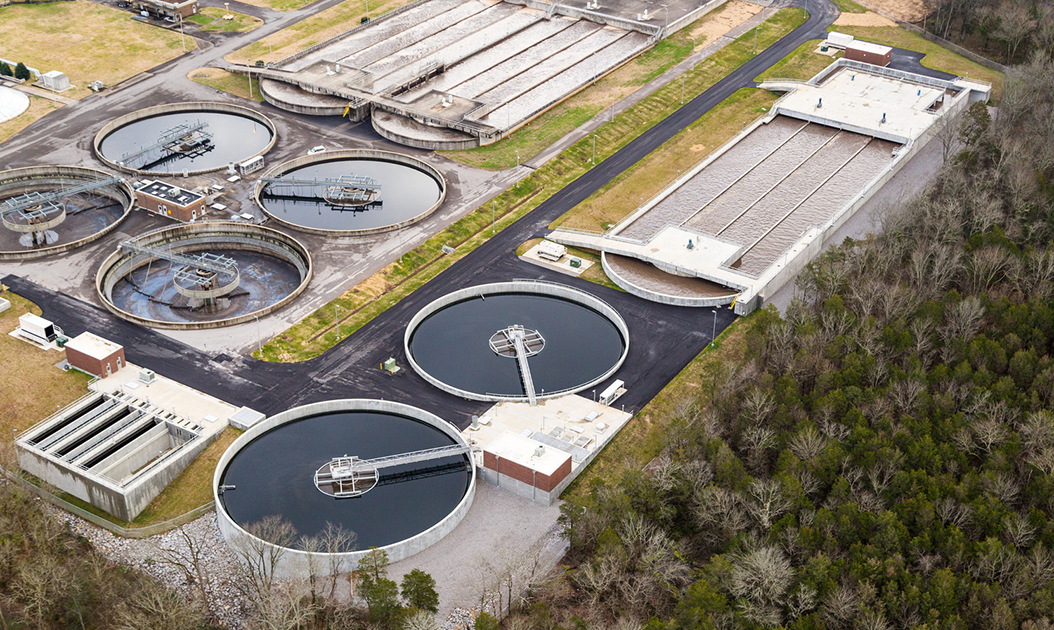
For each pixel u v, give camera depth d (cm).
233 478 17300
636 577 14662
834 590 13925
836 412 17275
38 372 19400
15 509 16288
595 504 15788
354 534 16188
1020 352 17875
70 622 14825
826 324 19162
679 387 19312
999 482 15525
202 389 19075
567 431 18138
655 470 16712
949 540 14625
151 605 14388
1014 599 13975
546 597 15150
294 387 19175
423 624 13788
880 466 16038
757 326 19538
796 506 15475
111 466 17325
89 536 16462
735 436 17350
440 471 17588
